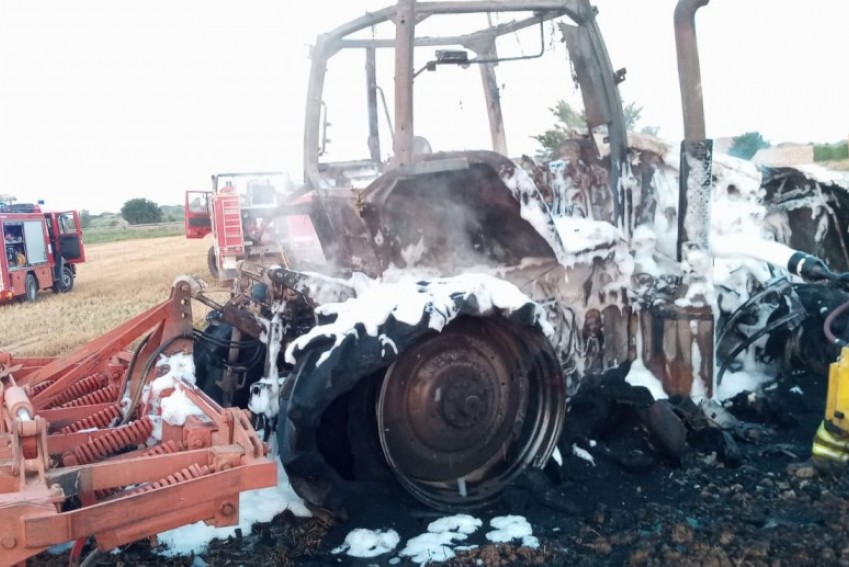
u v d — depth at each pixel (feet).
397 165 12.34
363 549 11.32
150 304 47.26
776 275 17.31
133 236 153.07
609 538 11.38
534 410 13.20
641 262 15.40
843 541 11.04
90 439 12.68
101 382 16.15
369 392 12.12
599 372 14.92
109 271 75.77
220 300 40.86
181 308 14.92
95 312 44.34
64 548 11.69
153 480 10.08
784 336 17.20
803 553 10.72
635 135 16.60
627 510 12.28
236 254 50.70
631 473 13.42
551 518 12.07
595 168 15.84
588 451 13.80
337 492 11.59
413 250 13.56
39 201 61.00
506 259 14.26
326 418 12.16
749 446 14.38
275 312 13.91
